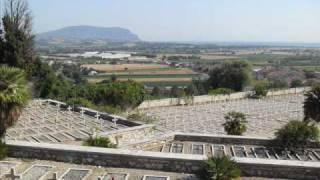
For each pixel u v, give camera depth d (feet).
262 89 168.04
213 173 37.65
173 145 57.98
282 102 151.02
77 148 42.57
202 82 223.30
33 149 43.27
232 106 139.44
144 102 130.93
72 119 78.95
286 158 53.62
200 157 40.19
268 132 90.17
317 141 57.52
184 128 92.02
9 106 41.81
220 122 102.83
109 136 59.67
